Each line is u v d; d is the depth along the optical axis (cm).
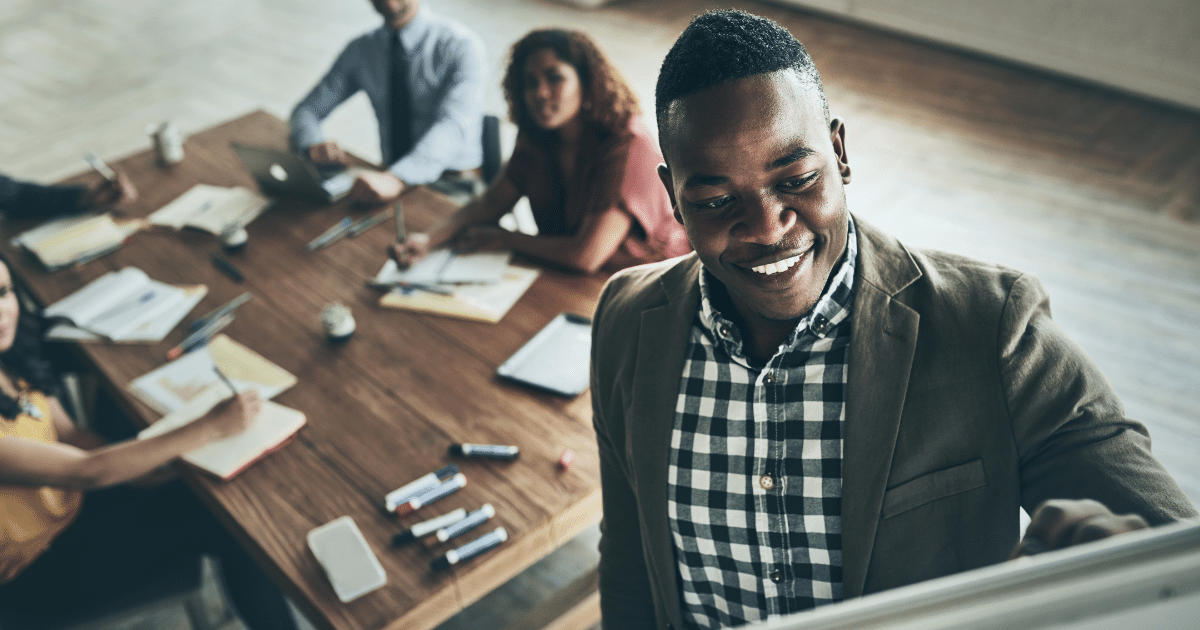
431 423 167
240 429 164
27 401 178
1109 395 74
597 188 204
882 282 79
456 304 198
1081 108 459
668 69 70
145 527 179
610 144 205
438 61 283
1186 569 24
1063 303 312
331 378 180
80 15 678
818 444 81
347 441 164
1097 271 328
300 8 655
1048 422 72
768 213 69
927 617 24
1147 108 455
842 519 79
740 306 83
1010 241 349
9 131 500
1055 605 24
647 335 91
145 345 196
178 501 186
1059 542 57
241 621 221
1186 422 258
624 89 204
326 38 600
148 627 225
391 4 272
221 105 512
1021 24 497
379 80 294
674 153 71
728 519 87
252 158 243
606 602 112
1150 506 65
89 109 520
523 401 171
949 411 75
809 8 595
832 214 71
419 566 138
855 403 78
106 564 176
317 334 194
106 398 240
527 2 630
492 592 225
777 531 84
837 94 486
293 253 225
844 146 77
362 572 136
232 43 600
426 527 143
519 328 191
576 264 205
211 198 251
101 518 179
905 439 77
